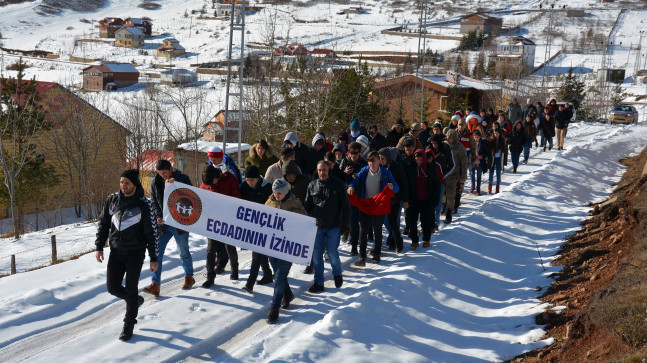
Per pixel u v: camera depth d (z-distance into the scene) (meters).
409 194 10.83
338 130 36.56
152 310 8.16
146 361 6.67
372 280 9.19
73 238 18.44
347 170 10.68
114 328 7.56
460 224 12.75
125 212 7.05
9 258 16.31
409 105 46.62
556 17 181.38
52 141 35.88
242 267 10.30
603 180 19.25
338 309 7.66
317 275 8.95
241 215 8.34
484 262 10.75
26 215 36.75
